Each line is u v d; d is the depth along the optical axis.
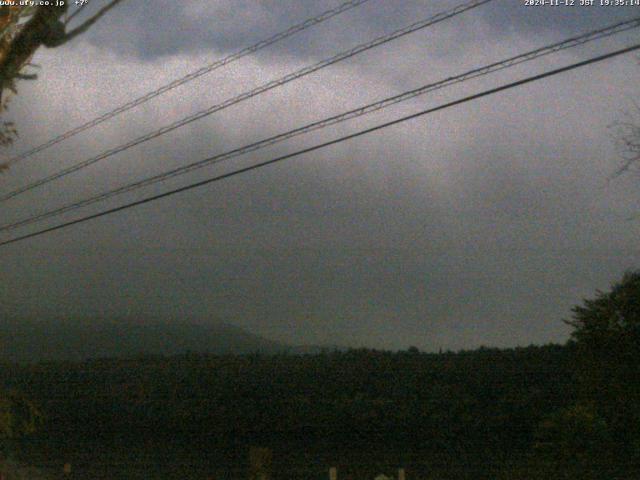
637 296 15.16
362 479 14.21
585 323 15.34
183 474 15.78
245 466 15.24
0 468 16.17
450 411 15.30
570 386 14.96
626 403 14.24
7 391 14.32
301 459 15.22
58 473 16.19
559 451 13.72
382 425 15.66
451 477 13.98
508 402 15.05
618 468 13.45
